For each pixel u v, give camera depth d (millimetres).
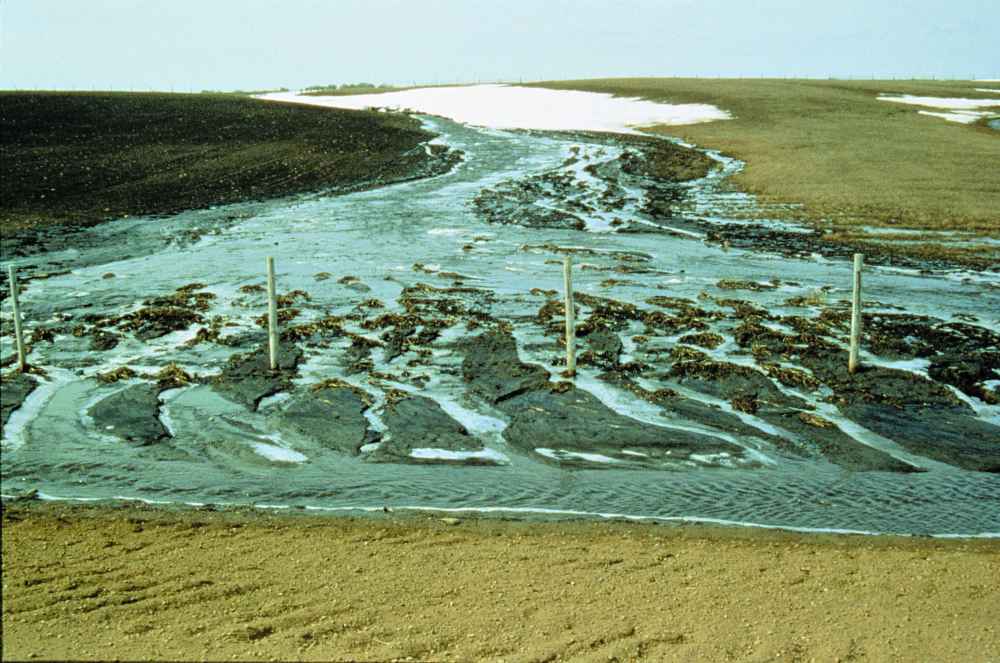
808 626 6438
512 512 8945
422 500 9289
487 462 10414
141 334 16234
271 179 38750
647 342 15406
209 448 10891
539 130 56750
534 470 10164
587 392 12812
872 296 19016
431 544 8039
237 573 7324
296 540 8141
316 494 9469
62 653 5855
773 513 8930
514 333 16047
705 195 34000
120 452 10758
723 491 9523
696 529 8484
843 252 23906
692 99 67562
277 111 62500
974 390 12898
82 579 7180
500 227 28625
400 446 10906
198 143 47625
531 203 32906
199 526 8531
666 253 24109
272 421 11836
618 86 82500
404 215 30859
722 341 15367
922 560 7723
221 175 39156
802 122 52438
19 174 36219
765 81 84750
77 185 35125
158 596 6848
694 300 18594
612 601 6809
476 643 6098
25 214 29312
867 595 6980
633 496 9383
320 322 16641
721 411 12055
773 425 11547
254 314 17703
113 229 27797
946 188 32094
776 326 16375
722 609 6691
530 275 21281
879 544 8133
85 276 21375
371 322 16688
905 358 14445
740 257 23516
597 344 15211
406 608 6645
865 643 6195
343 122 58219
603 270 21828
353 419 11836
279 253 24281
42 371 14148
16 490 9609
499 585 7094
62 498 9375
